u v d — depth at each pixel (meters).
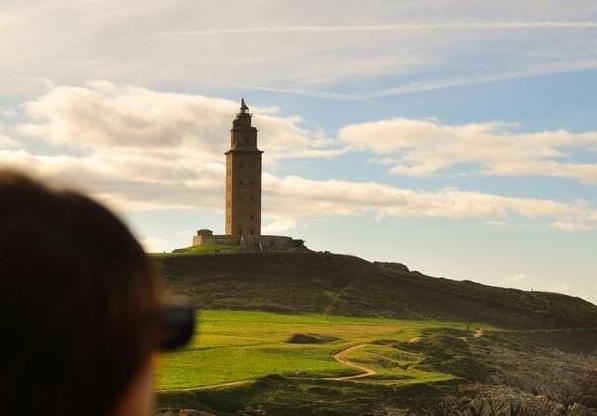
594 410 116.50
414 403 106.19
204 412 88.56
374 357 127.62
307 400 99.12
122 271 1.95
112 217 1.99
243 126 198.38
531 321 199.88
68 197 1.96
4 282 1.82
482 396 112.00
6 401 1.79
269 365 112.31
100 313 1.88
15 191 1.90
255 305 174.12
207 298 174.38
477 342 161.00
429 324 183.25
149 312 1.99
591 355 184.88
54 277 1.85
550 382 140.88
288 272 195.50
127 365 1.92
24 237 1.85
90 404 1.87
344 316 178.00
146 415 1.97
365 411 99.31
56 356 1.83
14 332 1.81
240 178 197.38
